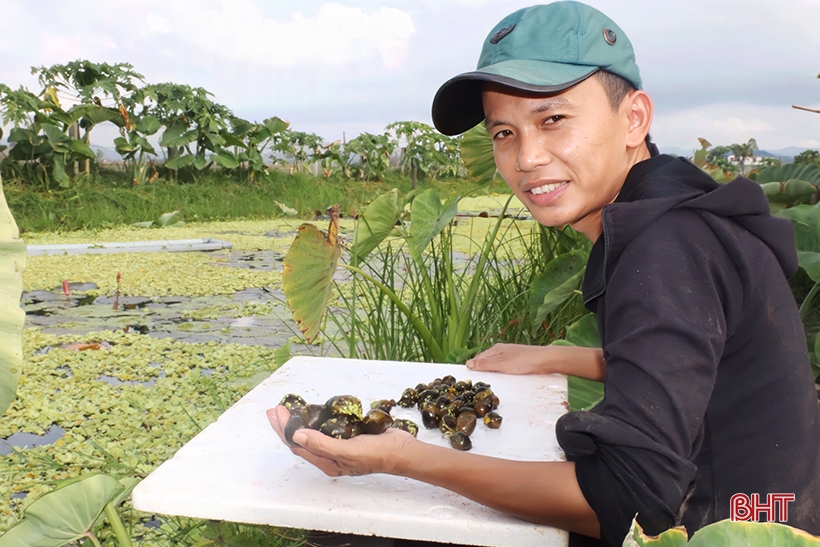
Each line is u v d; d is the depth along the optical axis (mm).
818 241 2498
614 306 929
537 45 1019
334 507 994
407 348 2811
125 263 6230
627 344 885
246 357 3432
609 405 899
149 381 3115
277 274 5797
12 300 1308
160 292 5070
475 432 1265
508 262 3531
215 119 12188
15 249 1321
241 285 5340
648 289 893
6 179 9930
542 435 1253
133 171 11547
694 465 861
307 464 1128
